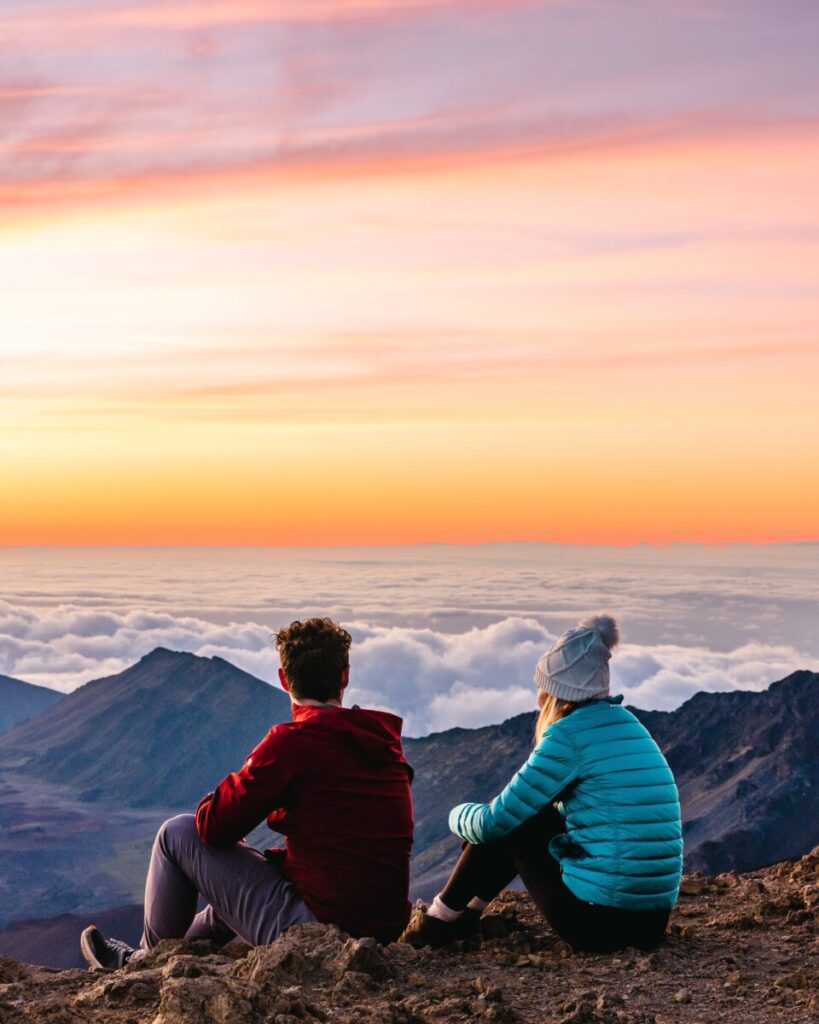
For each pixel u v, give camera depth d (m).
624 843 4.52
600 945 4.63
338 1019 3.93
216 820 4.45
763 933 5.01
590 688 4.59
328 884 4.45
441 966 4.55
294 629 4.58
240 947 4.63
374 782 4.50
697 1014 4.13
